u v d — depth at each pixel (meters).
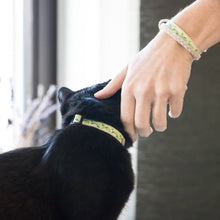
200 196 1.63
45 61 1.98
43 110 1.90
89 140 0.71
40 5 1.95
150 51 0.68
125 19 1.70
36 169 0.71
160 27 0.71
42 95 1.83
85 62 1.90
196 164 1.62
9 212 0.68
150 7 1.59
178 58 0.67
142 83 0.67
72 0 1.93
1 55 1.78
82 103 0.77
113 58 1.77
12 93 1.79
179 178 1.64
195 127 1.60
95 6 1.84
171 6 1.56
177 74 0.66
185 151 1.62
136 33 1.65
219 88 1.57
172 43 0.68
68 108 0.80
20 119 1.76
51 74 2.01
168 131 1.62
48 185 0.70
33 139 1.76
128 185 0.73
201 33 0.69
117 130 0.74
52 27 2.00
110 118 0.74
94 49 1.85
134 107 0.69
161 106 0.66
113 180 0.70
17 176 0.71
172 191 1.64
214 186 1.62
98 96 0.76
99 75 1.83
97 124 0.73
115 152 0.72
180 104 0.67
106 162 0.70
